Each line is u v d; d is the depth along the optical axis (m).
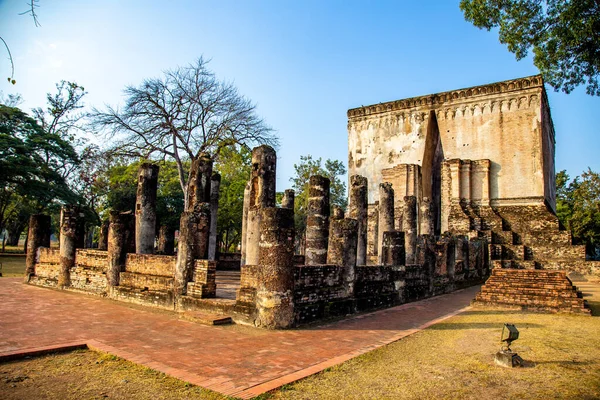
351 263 12.23
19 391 5.42
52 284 16.67
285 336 8.80
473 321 10.89
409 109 35.56
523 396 5.50
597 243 36.50
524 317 11.51
